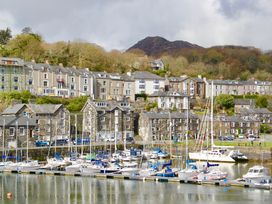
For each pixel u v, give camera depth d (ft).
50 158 366.22
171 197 229.04
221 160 375.25
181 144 460.55
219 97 651.66
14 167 312.71
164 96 615.16
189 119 533.14
